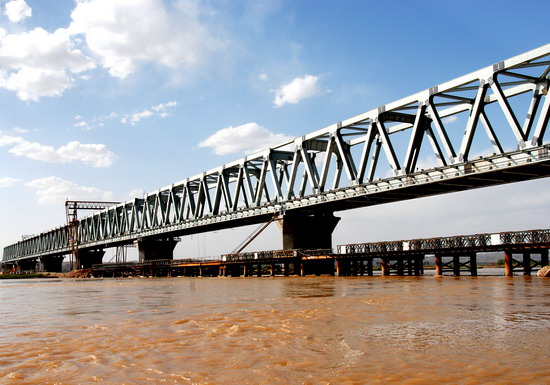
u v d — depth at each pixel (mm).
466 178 45656
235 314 18891
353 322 15492
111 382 9234
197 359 10898
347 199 58844
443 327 13914
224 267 81000
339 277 53344
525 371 9008
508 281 32250
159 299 28922
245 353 11367
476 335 12547
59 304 27797
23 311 23797
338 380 8852
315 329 14398
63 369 10352
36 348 12867
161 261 102625
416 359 10180
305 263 63844
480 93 43406
